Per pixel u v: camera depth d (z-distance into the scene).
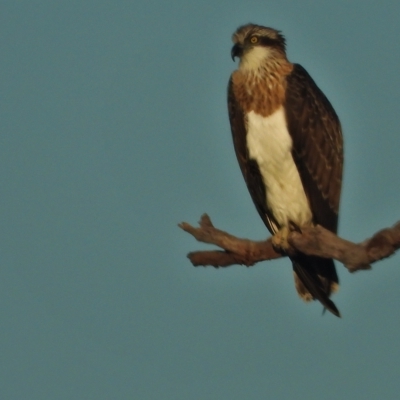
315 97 14.36
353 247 11.20
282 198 14.32
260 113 14.08
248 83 14.19
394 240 10.77
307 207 14.34
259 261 12.88
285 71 14.28
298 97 14.09
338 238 11.48
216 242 12.57
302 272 13.30
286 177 14.16
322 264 13.60
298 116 14.03
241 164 14.49
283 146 14.02
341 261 11.44
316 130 14.21
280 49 14.59
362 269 11.23
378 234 10.88
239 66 14.48
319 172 14.30
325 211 14.43
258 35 14.52
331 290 13.81
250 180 14.48
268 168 14.21
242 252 12.63
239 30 14.67
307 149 14.14
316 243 11.70
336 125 14.59
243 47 14.45
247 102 14.16
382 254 10.95
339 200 14.65
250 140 14.21
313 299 14.05
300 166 14.14
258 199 14.60
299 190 14.24
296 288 14.17
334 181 14.48
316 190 14.30
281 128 14.00
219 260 12.84
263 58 14.27
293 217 14.43
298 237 12.20
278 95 14.08
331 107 14.76
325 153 14.33
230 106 14.43
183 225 12.63
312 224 14.49
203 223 12.61
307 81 14.40
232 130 14.46
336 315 13.26
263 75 14.16
